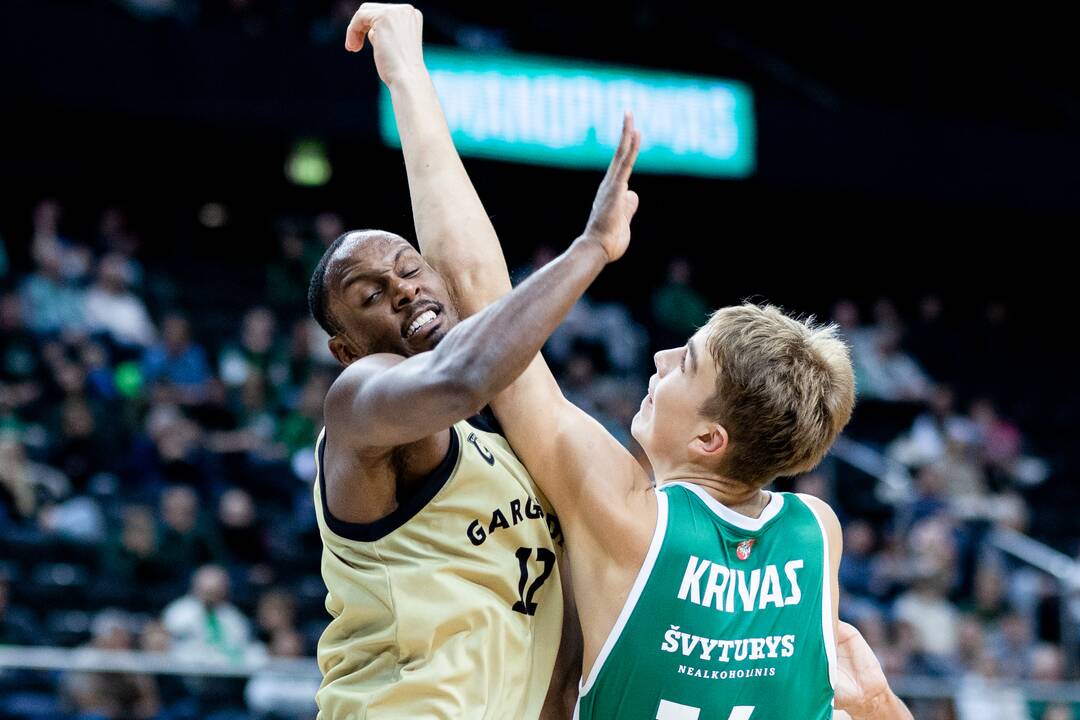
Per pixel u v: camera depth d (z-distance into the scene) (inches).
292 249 418.9
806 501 91.5
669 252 537.3
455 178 95.3
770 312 88.9
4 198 451.8
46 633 257.9
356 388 76.7
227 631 244.7
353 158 482.0
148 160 465.7
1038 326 562.9
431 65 430.0
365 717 81.8
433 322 85.9
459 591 82.4
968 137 509.0
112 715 189.0
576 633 90.5
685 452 87.1
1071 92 587.2
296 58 428.8
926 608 304.2
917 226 555.5
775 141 477.7
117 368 344.5
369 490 81.5
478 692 81.7
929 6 577.6
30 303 346.9
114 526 288.7
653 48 523.2
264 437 334.6
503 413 86.5
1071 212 521.3
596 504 84.0
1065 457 472.7
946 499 374.0
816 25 564.7
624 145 74.4
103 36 407.2
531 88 442.9
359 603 84.0
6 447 291.0
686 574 83.3
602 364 429.4
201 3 440.8
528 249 514.9
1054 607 335.3
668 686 83.0
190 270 448.1
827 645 87.9
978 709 210.8
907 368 459.8
